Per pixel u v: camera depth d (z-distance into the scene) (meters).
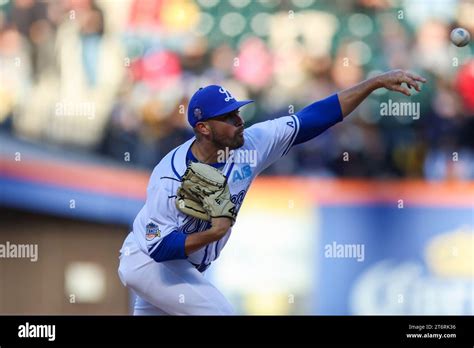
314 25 23.98
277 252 22.19
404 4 24.41
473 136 23.55
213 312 13.37
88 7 23.22
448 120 23.59
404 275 22.27
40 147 22.44
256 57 23.69
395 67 24.14
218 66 23.59
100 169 22.59
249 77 23.62
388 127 23.39
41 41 23.06
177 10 23.56
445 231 22.66
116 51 23.25
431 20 24.33
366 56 24.12
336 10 24.19
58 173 22.36
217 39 23.66
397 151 23.23
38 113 22.64
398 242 22.41
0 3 23.09
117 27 23.30
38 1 23.12
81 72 23.02
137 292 13.66
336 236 22.39
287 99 23.64
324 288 22.08
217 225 12.66
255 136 13.73
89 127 22.70
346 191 22.69
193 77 23.42
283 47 23.83
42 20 23.12
